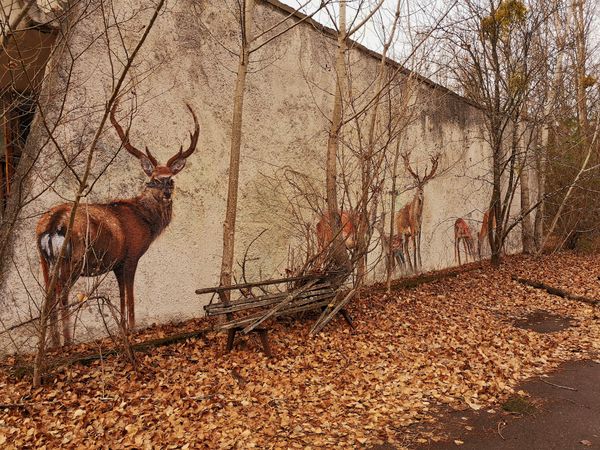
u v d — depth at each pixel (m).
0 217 5.52
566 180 15.95
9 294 5.28
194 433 4.16
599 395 5.22
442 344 6.82
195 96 7.00
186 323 6.84
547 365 6.20
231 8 7.48
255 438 4.14
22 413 4.36
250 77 7.81
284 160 8.38
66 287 4.99
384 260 10.55
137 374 5.14
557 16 14.48
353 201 9.38
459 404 4.99
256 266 7.90
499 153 13.11
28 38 5.88
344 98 9.11
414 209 11.70
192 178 6.98
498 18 11.53
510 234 16.64
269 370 5.56
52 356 5.37
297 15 8.57
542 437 4.29
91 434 4.10
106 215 6.05
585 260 15.28
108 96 6.03
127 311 6.29
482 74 12.29
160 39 6.57
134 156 6.31
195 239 7.04
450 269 12.91
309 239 7.60
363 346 6.52
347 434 4.30
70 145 5.70
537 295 10.34
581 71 15.21
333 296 7.15
